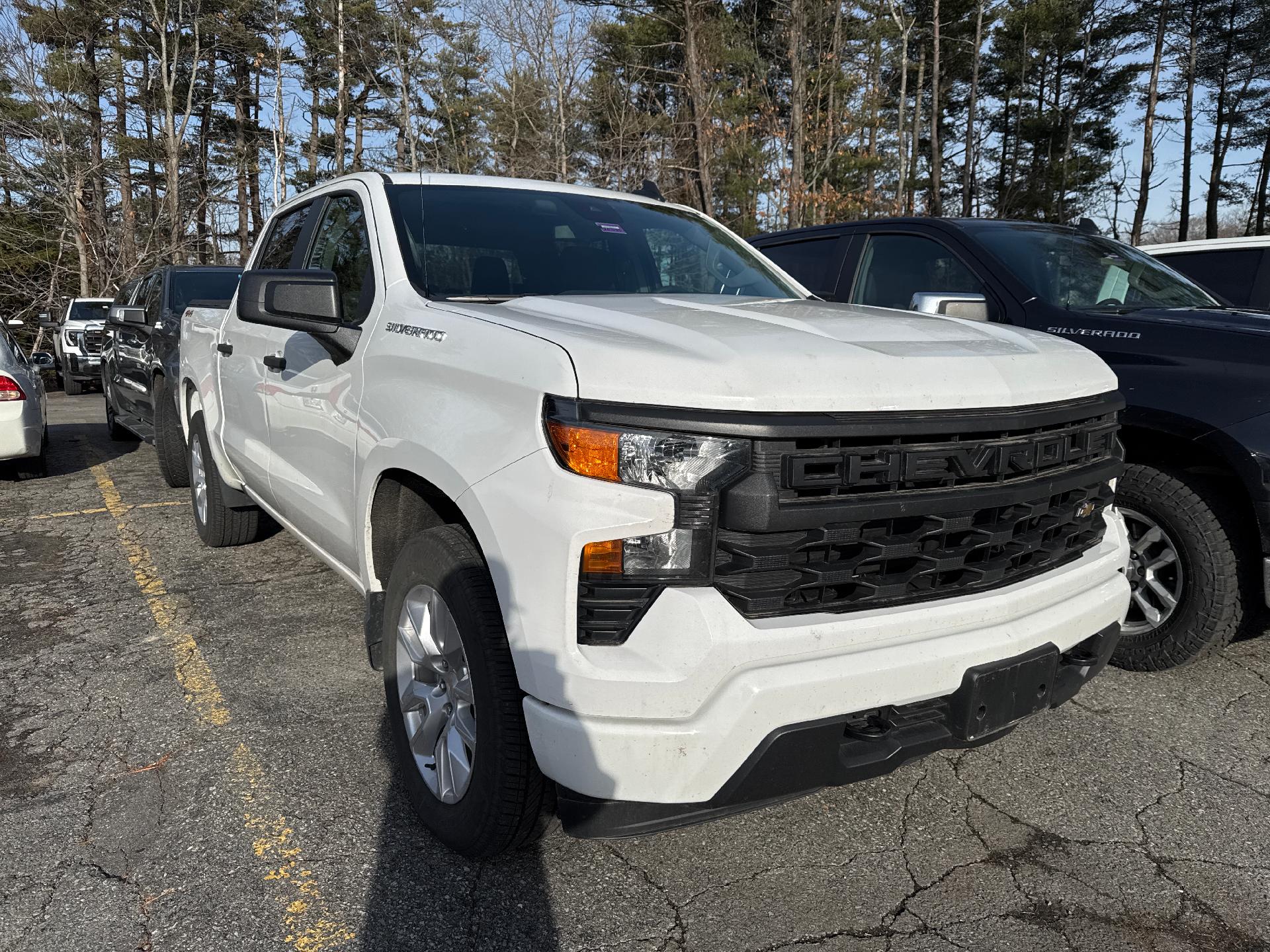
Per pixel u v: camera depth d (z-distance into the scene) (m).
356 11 33.00
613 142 25.58
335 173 36.28
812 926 2.24
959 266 4.54
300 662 3.81
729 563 1.94
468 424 2.25
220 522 5.25
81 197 26.59
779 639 1.92
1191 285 4.64
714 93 24.69
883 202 26.36
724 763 1.91
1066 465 2.43
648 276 3.40
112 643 4.02
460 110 32.31
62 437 10.66
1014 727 2.32
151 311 8.12
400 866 2.45
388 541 2.86
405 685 2.61
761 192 23.20
